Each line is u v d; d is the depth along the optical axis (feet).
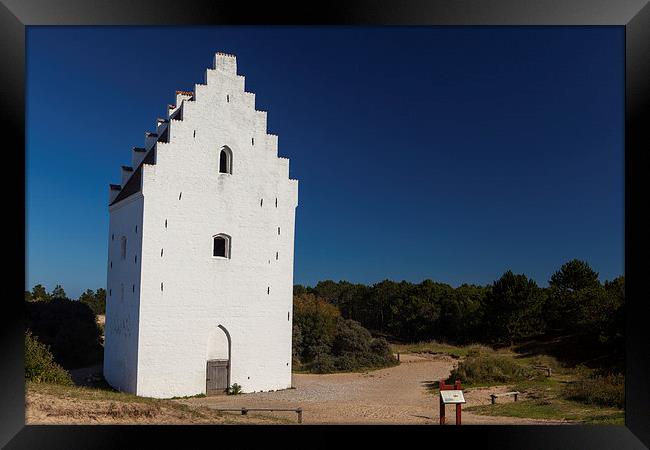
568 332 133.28
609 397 60.54
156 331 71.72
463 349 146.10
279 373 80.94
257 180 81.10
